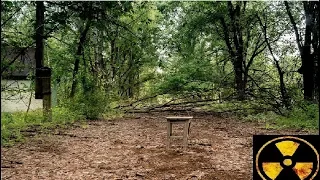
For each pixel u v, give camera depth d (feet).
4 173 24.16
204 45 92.02
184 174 24.52
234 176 24.14
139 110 71.36
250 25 77.30
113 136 39.81
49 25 55.47
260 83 72.79
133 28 96.48
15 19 47.37
